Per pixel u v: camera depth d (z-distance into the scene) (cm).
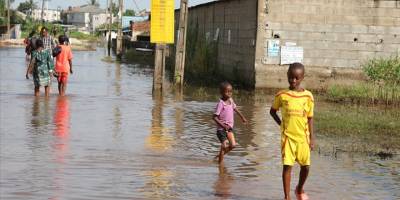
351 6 2341
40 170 906
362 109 1847
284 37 2352
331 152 1127
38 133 1216
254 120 1504
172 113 1584
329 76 2367
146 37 6256
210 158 1037
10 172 888
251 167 976
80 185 827
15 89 2058
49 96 1866
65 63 1889
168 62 4081
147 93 2078
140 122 1411
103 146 1107
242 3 2550
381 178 933
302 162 775
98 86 2286
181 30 2273
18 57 4444
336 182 897
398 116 1684
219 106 1008
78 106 1656
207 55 3136
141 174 902
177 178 884
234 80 2638
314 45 2359
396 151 1166
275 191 827
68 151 1052
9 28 8931
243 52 2525
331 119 1540
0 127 1273
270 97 2139
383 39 2345
